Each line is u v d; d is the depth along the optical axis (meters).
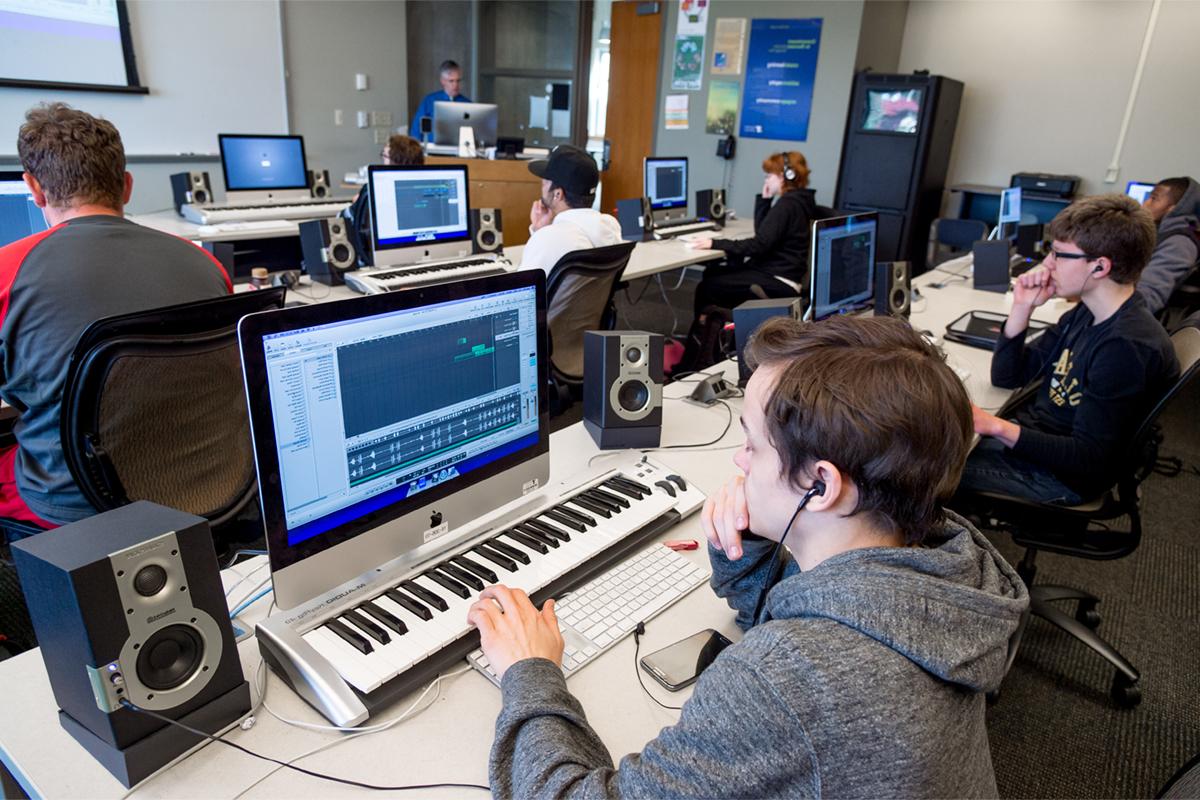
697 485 1.48
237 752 0.83
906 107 5.64
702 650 1.02
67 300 1.44
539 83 7.56
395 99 7.25
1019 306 2.22
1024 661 2.07
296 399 0.90
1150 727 1.86
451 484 1.13
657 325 5.07
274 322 0.86
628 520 1.26
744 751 0.59
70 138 1.56
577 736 0.77
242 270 4.89
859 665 0.59
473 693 0.93
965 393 0.68
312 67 6.45
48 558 0.72
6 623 1.99
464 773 0.82
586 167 3.08
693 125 6.76
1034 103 5.81
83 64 5.06
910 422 0.64
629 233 4.56
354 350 0.95
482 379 1.15
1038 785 1.67
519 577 1.08
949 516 0.83
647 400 1.60
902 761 0.57
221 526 1.62
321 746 0.84
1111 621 2.29
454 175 3.58
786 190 4.44
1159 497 3.15
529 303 1.21
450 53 7.52
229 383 1.56
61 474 1.53
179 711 0.81
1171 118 5.32
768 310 1.98
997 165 6.07
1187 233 3.29
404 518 1.07
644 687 0.96
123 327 1.34
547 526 1.22
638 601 1.11
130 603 0.75
